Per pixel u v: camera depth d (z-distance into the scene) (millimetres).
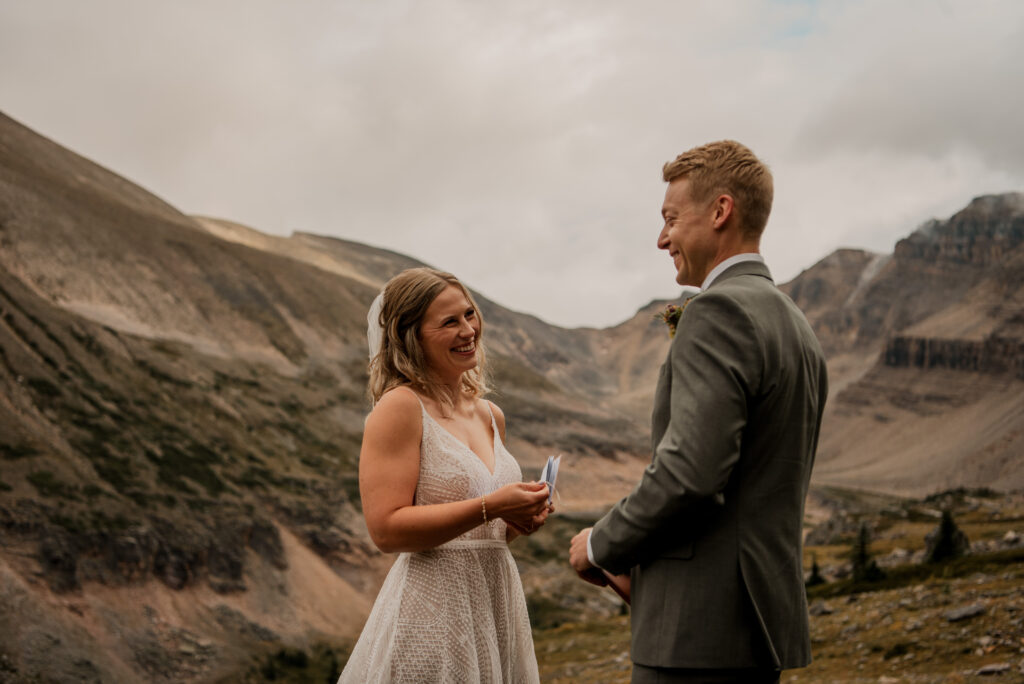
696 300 2908
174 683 70062
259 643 83062
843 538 97000
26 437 88312
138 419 111312
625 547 2848
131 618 75125
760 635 2791
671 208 3264
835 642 20828
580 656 34281
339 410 192500
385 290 3711
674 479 2670
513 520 3414
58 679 61812
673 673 2867
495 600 3762
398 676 3428
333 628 95250
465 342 3713
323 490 122688
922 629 19875
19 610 65500
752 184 3098
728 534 2838
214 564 89688
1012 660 15594
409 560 3607
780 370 2820
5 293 125188
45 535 74500
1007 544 53375
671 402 2906
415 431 3527
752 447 2844
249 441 131625
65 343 122312
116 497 86375
